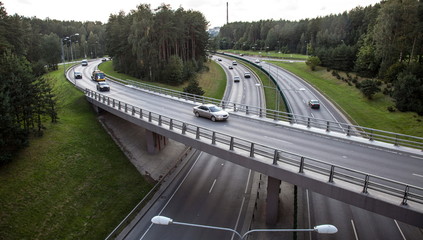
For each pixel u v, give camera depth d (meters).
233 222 23.34
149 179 30.58
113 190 27.64
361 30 112.31
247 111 33.28
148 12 74.12
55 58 90.00
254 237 21.22
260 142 24.14
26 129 29.50
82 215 23.98
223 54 150.62
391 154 21.44
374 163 19.86
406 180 17.42
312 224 22.34
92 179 28.17
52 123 35.50
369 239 20.55
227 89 71.81
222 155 21.91
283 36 164.88
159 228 23.03
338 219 22.92
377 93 55.16
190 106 38.44
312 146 23.23
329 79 76.19
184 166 33.16
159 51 75.38
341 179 16.09
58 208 23.89
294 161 18.00
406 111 45.69
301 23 163.12
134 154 34.41
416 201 13.91
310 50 122.62
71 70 82.81
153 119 30.22
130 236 22.25
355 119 45.81
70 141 32.53
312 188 17.25
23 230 21.31
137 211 25.23
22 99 29.67
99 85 50.22
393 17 59.25
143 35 72.88
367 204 15.30
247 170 31.91
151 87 55.00
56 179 26.58
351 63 78.06
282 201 25.11
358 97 56.94
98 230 22.94
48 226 22.20
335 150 22.34
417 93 45.59
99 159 31.41
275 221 22.12
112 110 36.19
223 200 26.47
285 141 24.45
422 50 59.41
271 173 19.11
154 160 33.78
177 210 25.28
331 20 142.00
